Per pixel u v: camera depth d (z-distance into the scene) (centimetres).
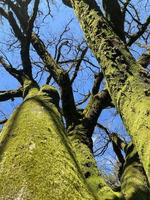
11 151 252
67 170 236
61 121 367
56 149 262
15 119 337
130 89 338
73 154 288
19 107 381
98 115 666
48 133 291
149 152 268
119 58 369
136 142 295
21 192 200
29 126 303
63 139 302
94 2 445
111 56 374
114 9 519
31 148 252
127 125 323
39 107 373
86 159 499
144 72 356
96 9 433
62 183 213
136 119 307
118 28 518
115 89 353
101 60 386
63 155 260
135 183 550
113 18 517
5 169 228
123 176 591
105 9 530
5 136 296
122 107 337
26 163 230
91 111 668
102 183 453
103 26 407
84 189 228
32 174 217
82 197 211
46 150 252
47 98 427
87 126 632
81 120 640
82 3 445
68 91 652
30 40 747
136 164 602
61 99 655
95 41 402
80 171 264
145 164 268
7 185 210
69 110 639
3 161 240
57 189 205
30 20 727
